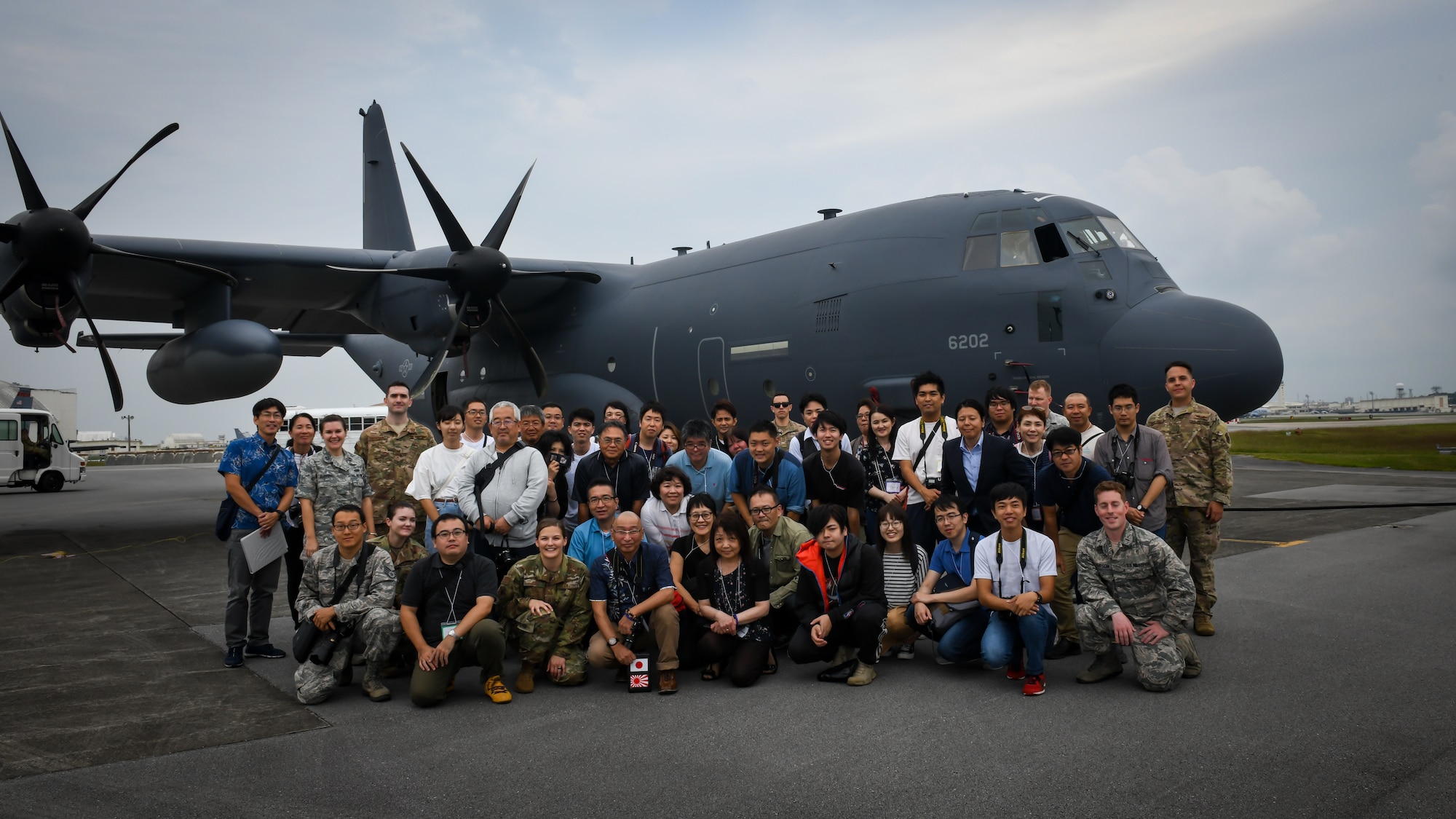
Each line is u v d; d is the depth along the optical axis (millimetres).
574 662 5617
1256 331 9180
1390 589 7887
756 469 6629
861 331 10945
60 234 10523
